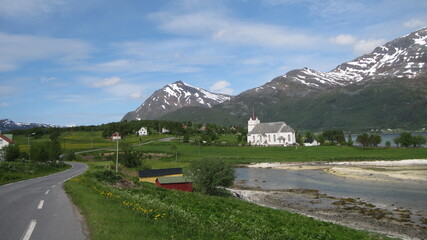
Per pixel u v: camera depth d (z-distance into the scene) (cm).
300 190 6838
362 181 7706
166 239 1319
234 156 14762
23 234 1376
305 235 2359
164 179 5956
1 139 13188
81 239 1284
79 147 16712
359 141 16538
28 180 4444
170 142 19138
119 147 15350
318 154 14538
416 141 16650
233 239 1639
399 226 3834
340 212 4653
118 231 1355
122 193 3009
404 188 6450
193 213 2552
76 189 2853
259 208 3747
